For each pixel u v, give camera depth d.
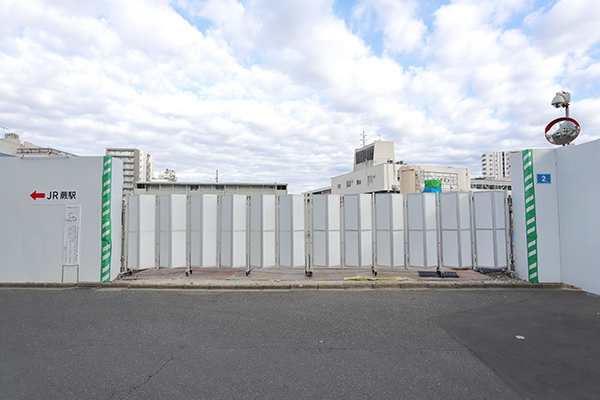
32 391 3.12
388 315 5.65
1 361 3.82
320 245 9.30
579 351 4.09
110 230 8.52
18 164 8.64
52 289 7.98
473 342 4.39
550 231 7.97
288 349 4.16
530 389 3.18
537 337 4.57
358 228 9.23
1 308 6.18
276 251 9.46
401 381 3.33
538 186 8.04
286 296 7.15
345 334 4.70
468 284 7.95
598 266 7.04
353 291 7.62
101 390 3.14
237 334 4.72
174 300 6.81
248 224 9.42
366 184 55.28
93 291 7.73
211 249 9.38
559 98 8.13
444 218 9.05
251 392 3.10
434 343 4.36
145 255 9.15
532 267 8.01
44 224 8.52
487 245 8.74
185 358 3.89
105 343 4.38
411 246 9.14
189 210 9.41
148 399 2.98
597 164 7.01
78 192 8.53
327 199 9.32
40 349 4.17
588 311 5.83
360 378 3.39
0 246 8.49
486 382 3.31
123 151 80.88
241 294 7.37
